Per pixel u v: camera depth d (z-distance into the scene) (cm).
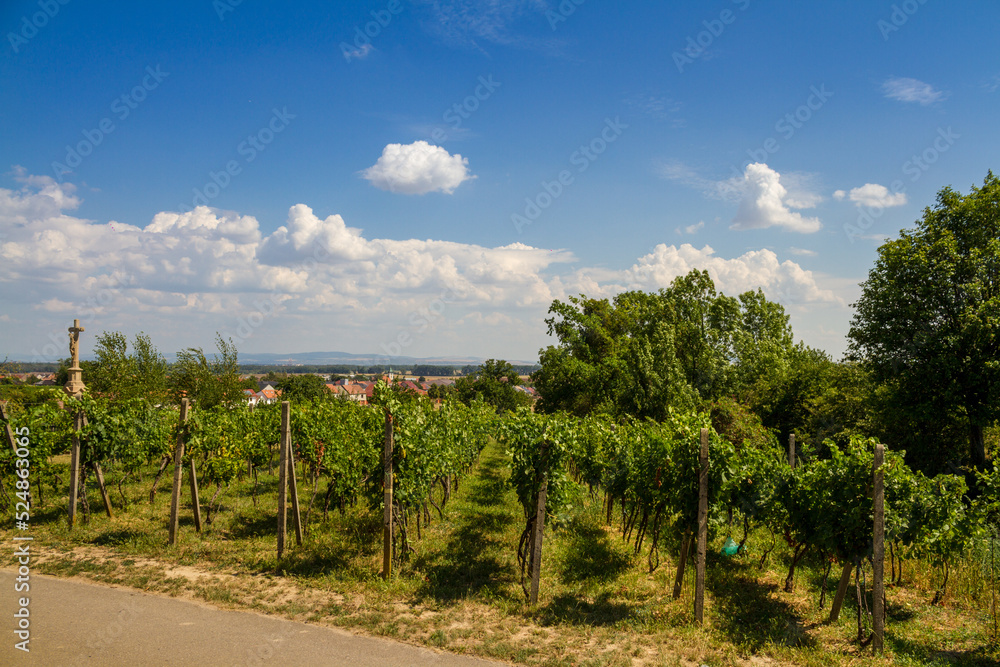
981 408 1827
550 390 3381
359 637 650
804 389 2317
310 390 5072
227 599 749
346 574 848
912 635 690
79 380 2197
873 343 2117
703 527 727
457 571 888
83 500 1123
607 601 778
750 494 853
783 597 816
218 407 1594
